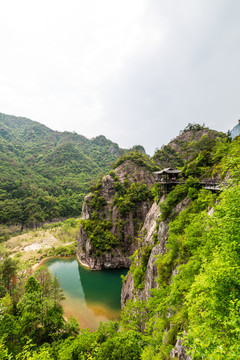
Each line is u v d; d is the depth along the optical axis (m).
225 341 6.55
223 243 8.94
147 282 33.75
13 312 35.97
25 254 78.69
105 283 56.03
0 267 43.88
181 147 117.50
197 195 29.34
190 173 38.31
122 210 72.00
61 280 58.81
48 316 32.16
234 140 30.62
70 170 189.62
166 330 19.17
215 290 7.90
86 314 41.97
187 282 14.68
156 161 109.94
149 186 83.19
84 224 73.31
